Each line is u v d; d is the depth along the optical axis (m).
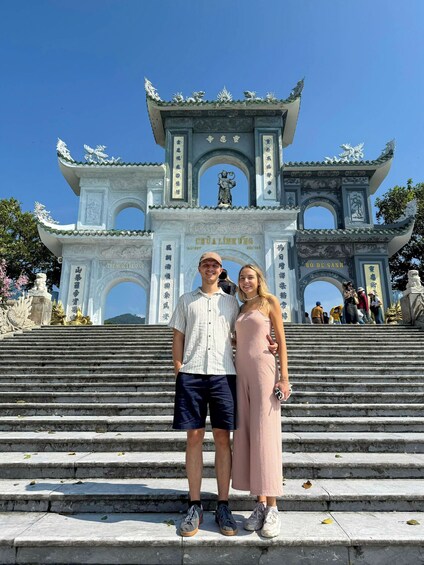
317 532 3.16
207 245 20.70
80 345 10.47
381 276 20.39
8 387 7.49
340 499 3.70
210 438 5.11
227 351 3.53
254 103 22.05
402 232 20.34
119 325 13.03
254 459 3.22
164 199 21.33
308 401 6.84
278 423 3.33
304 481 4.24
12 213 29.19
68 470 4.36
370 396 6.82
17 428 5.78
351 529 3.22
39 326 13.13
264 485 3.11
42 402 6.93
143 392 7.05
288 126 23.92
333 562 3.02
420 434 5.50
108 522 3.42
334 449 5.06
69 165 21.38
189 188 21.52
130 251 20.64
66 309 19.69
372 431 5.73
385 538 3.06
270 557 3.03
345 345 10.30
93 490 3.85
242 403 3.42
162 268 20.00
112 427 5.74
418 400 6.77
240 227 20.91
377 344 10.52
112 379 7.81
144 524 3.36
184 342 3.66
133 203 22.12
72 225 21.44
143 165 21.34
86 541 3.05
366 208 22.22
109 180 22.14
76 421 5.77
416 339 11.09
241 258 20.48
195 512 3.20
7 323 11.80
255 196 21.56
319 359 9.21
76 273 20.20
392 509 3.68
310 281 20.59
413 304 13.09
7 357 9.41
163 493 3.73
